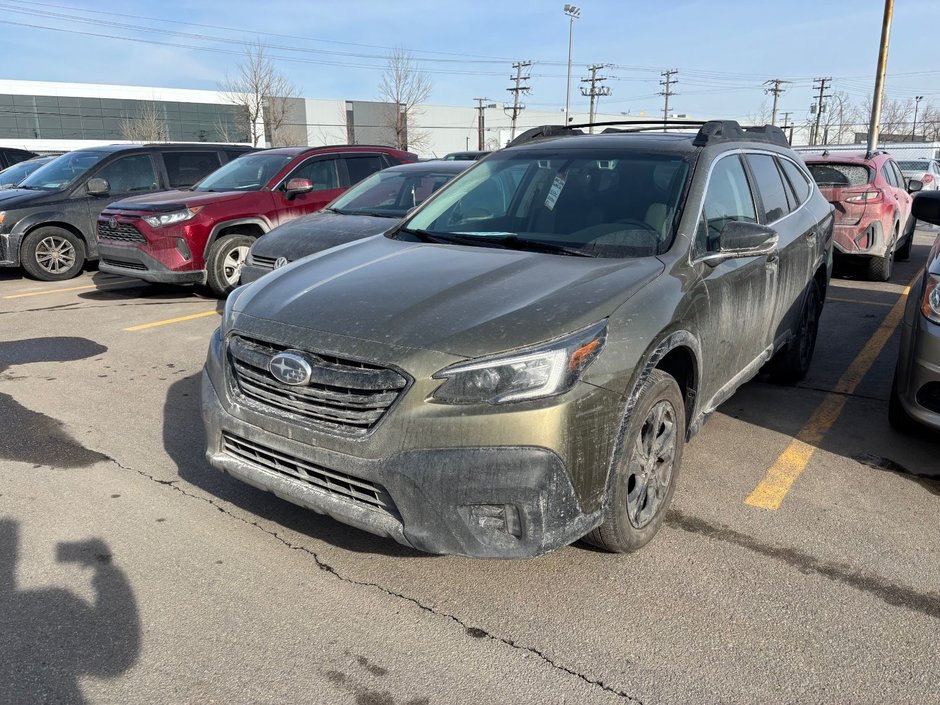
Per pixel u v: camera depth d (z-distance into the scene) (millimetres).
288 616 2795
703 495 3785
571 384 2648
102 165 10508
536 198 4008
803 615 2824
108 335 6930
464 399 2582
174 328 7207
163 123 65625
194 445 4344
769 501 3725
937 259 4090
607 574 3076
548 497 2611
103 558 3152
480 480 2561
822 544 3324
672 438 3248
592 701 2387
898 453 4320
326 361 2771
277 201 8797
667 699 2398
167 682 2447
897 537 3389
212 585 2977
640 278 3150
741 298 3902
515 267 3268
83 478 3902
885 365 6109
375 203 7570
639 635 2705
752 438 4531
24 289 9516
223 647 2619
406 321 2791
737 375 4148
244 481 3090
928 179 16406
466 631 2723
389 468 2605
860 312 8102
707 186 3811
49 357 6172
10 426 4617
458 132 83625
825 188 9492
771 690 2438
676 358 3482
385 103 64188
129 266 8391
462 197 4285
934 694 2420
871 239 9320
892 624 2773
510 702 2383
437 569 3105
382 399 2646
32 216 9914
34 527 3398
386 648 2629
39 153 18891
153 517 3504
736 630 2732
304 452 2787
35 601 2852
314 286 3229
